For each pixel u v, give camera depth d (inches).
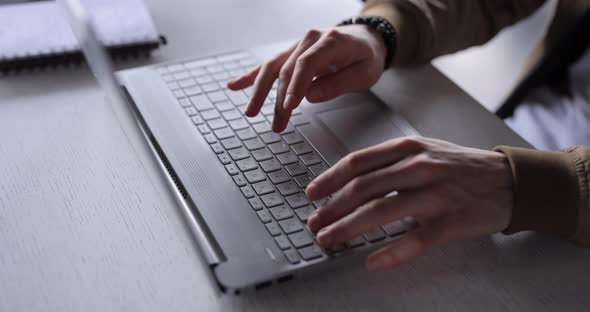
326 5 38.8
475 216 21.5
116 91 28.3
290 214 22.1
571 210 21.8
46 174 24.4
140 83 29.0
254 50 32.6
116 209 22.9
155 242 21.6
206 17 36.4
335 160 25.1
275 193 23.1
